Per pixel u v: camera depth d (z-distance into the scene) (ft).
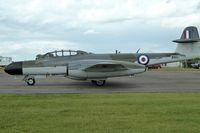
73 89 53.47
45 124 22.79
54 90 51.24
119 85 61.87
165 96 41.01
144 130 20.88
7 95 42.09
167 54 69.87
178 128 21.31
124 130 20.97
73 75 59.26
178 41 71.77
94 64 57.16
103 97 39.99
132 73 59.98
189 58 71.77
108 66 58.85
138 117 25.32
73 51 63.77
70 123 23.11
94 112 27.71
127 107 30.48
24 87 57.47
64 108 30.04
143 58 67.72
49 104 32.89
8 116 25.82
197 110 28.53
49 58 62.39
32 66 61.52
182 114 26.55
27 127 21.81
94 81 64.03
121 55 66.74
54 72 61.87
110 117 25.38
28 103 33.73
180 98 38.24
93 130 21.03
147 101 34.99
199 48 71.97
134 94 43.86
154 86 59.72
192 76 93.97
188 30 74.64
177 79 80.28
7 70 61.41
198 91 49.52
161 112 27.58
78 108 29.99
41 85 61.98
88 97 40.01
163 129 21.07
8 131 20.76
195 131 20.49
